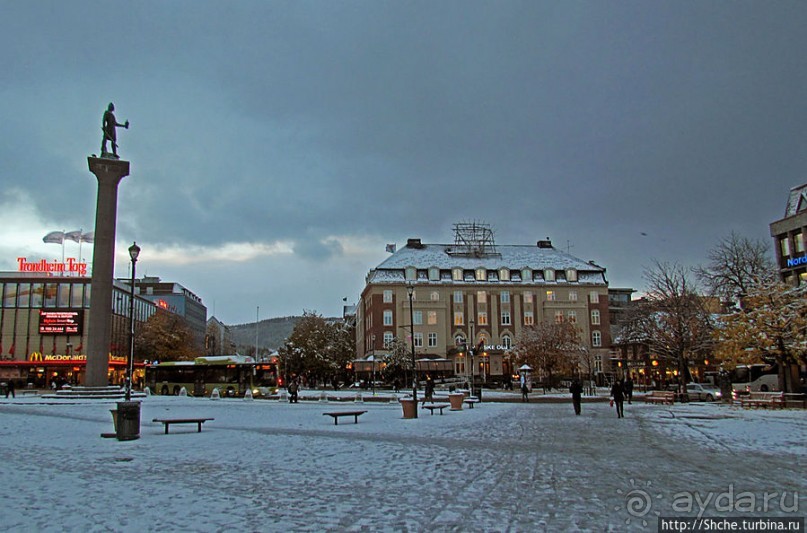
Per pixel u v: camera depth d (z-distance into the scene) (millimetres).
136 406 20000
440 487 11523
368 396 59719
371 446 18047
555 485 11727
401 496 10680
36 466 14070
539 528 8531
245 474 13000
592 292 97562
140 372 93625
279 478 12492
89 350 41094
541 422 27344
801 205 56375
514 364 85250
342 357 93000
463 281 95750
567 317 90125
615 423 26594
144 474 12984
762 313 40406
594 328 96500
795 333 39625
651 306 58469
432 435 21453
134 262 34344
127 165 41562
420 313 93438
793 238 54031
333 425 25891
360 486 11617
